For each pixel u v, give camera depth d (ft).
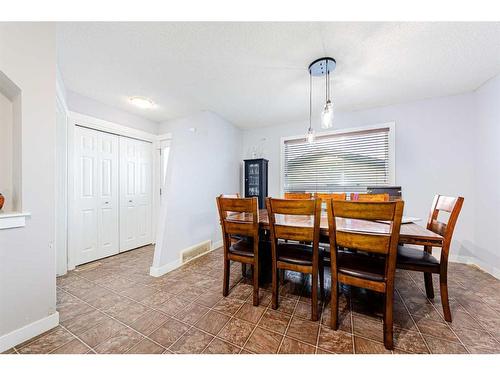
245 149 13.64
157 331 4.49
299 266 4.98
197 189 9.61
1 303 3.92
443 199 5.53
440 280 4.72
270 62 6.45
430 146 9.08
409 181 9.43
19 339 4.09
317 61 6.26
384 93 8.57
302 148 12.05
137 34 5.23
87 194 8.95
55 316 4.62
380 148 10.09
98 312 5.19
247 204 5.42
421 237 4.41
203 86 8.02
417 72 6.98
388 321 3.94
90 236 9.02
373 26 4.97
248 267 8.16
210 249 10.42
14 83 4.12
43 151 4.53
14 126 4.43
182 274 7.56
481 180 7.95
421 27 4.97
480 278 7.07
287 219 6.35
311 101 9.28
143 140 11.55
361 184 10.52
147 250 10.76
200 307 5.42
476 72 6.98
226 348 4.01
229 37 5.36
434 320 4.80
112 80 7.55
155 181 12.14
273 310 5.27
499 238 7.11
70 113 8.23
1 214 3.90
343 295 6.01
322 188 11.48
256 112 10.81
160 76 7.29
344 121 10.75
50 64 4.66
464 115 8.52
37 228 4.41
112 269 8.09
